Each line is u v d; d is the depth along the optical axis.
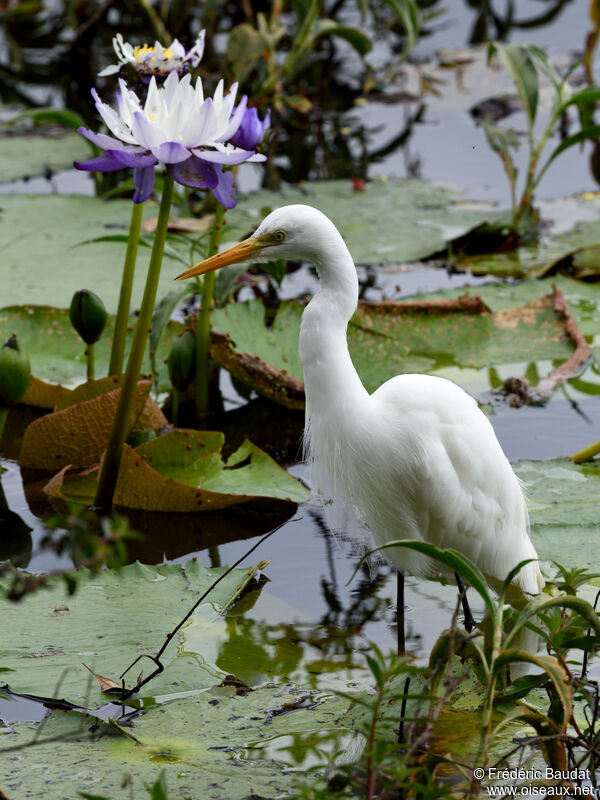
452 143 17.00
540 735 5.32
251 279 12.74
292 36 19.80
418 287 12.70
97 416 9.02
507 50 14.01
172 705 6.14
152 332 9.63
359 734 5.88
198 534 8.47
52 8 22.30
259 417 10.43
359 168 16.22
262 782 5.43
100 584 7.37
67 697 6.08
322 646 6.88
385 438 6.99
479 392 10.41
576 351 10.66
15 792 5.29
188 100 7.30
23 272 12.41
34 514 8.66
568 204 14.85
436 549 5.12
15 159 16.33
